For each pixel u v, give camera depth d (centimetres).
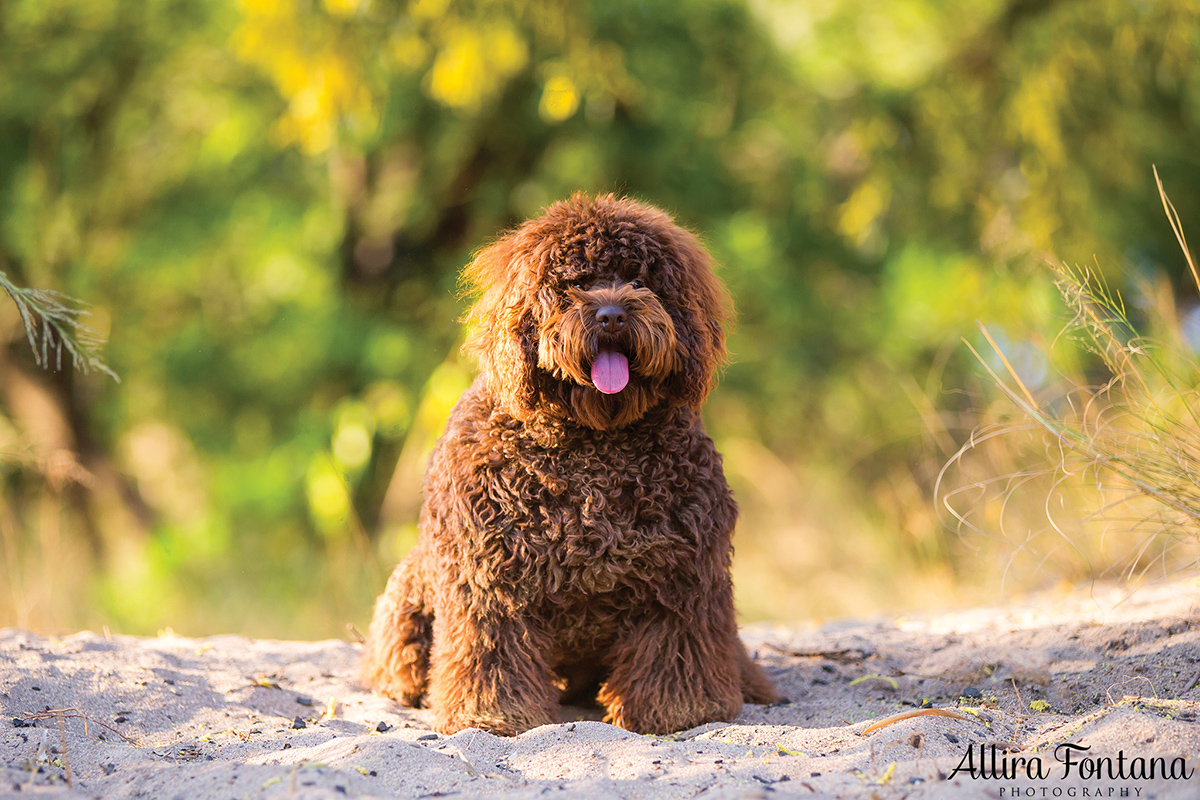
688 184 1189
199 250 1165
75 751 343
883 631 551
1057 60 973
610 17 1035
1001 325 903
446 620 378
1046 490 666
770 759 325
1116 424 479
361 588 873
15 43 1068
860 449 1059
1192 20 903
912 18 1085
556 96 933
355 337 1181
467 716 371
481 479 369
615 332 350
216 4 1075
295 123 902
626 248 378
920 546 824
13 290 429
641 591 374
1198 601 463
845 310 1263
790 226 1264
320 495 1040
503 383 372
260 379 1221
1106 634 442
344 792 284
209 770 304
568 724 359
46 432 1042
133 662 452
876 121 1095
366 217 1205
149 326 1205
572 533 363
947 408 1020
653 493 368
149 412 1238
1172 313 564
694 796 293
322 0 814
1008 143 1034
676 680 378
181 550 1077
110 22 1079
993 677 425
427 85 1054
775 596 857
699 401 381
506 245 396
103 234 1148
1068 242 978
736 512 393
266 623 812
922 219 1184
